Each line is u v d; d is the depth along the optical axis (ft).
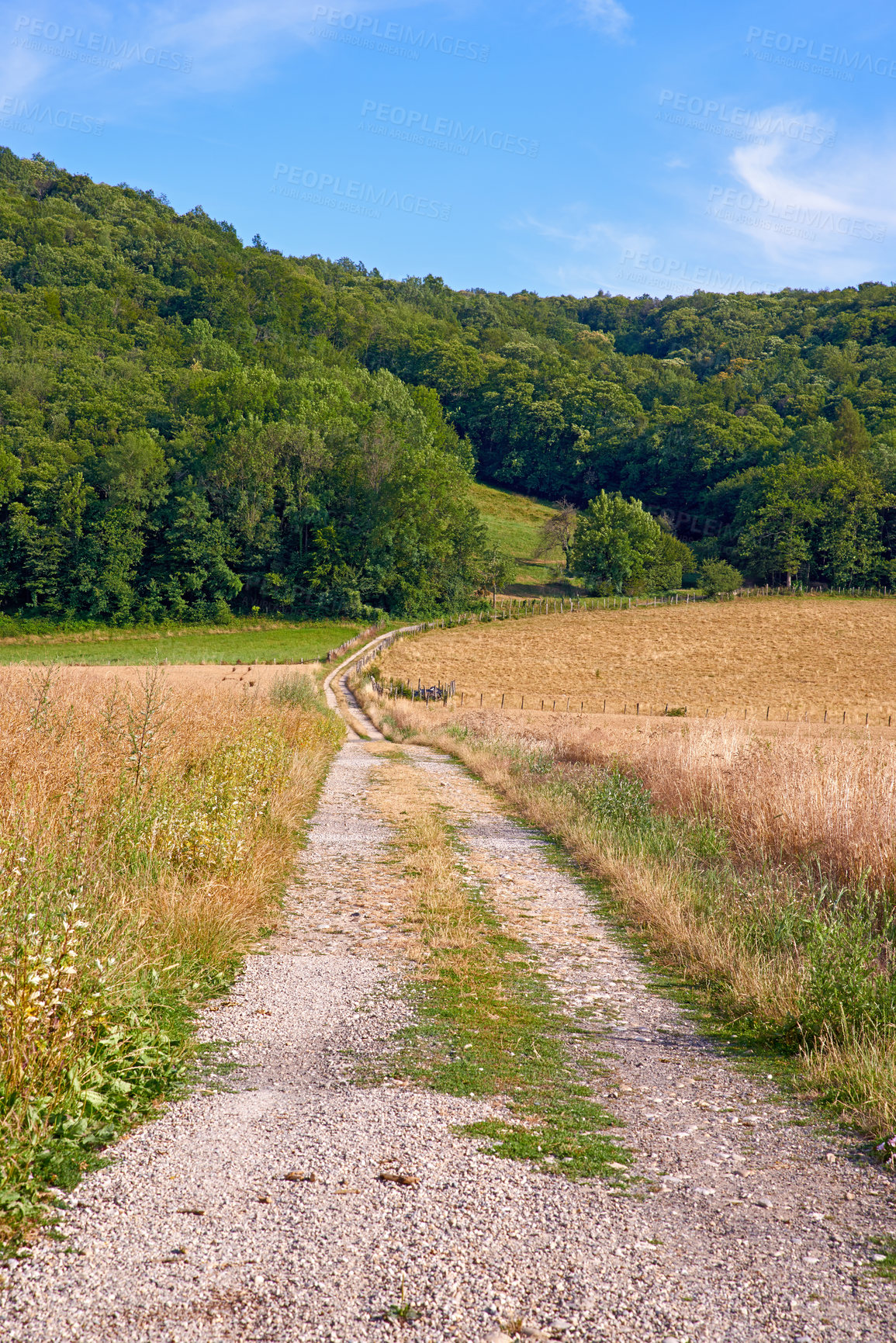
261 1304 8.81
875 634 217.15
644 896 29.40
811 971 19.65
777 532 311.27
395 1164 12.03
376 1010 19.04
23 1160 11.16
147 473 257.34
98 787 26.99
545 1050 17.30
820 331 560.61
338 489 290.35
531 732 92.73
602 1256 9.91
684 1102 15.01
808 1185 11.96
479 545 304.71
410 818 45.01
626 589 303.27
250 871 28.04
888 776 36.47
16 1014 12.96
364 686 156.04
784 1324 8.71
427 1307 8.80
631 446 417.08
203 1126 13.12
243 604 269.23
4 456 241.14
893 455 339.77
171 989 18.71
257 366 337.52
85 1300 8.84
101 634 231.91
